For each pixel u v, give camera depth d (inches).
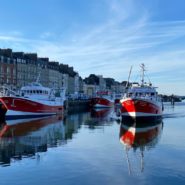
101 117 2309.3
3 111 1947.6
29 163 818.8
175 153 939.3
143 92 1948.8
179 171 743.1
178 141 1158.3
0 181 671.1
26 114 2039.9
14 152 956.0
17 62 4084.6
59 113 2447.1
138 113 1747.0
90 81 7037.4
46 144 1092.5
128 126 1663.4
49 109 2281.0
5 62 3836.1
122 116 1846.7
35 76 4473.4
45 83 4753.9
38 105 2128.4
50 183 656.4
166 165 796.6
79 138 1228.5
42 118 2108.8
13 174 720.3
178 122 1903.3
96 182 661.3
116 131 1449.3
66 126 1660.9
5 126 1610.5
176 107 4200.3
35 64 4505.4
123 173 725.9
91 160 847.1
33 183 657.0
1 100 1888.5
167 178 689.6
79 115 2513.5
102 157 882.8
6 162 830.5
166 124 1777.8
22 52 4320.9
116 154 922.7
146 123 1800.0
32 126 1640.0
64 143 1113.4
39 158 873.5
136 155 911.0
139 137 1256.8
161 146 1053.2
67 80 5600.4
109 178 688.4
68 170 749.3
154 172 733.9
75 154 922.7
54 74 5059.1
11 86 3641.7
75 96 4478.3
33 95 2166.6
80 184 649.0
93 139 1203.2
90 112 2955.2
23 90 2199.8
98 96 3848.4
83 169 757.3
